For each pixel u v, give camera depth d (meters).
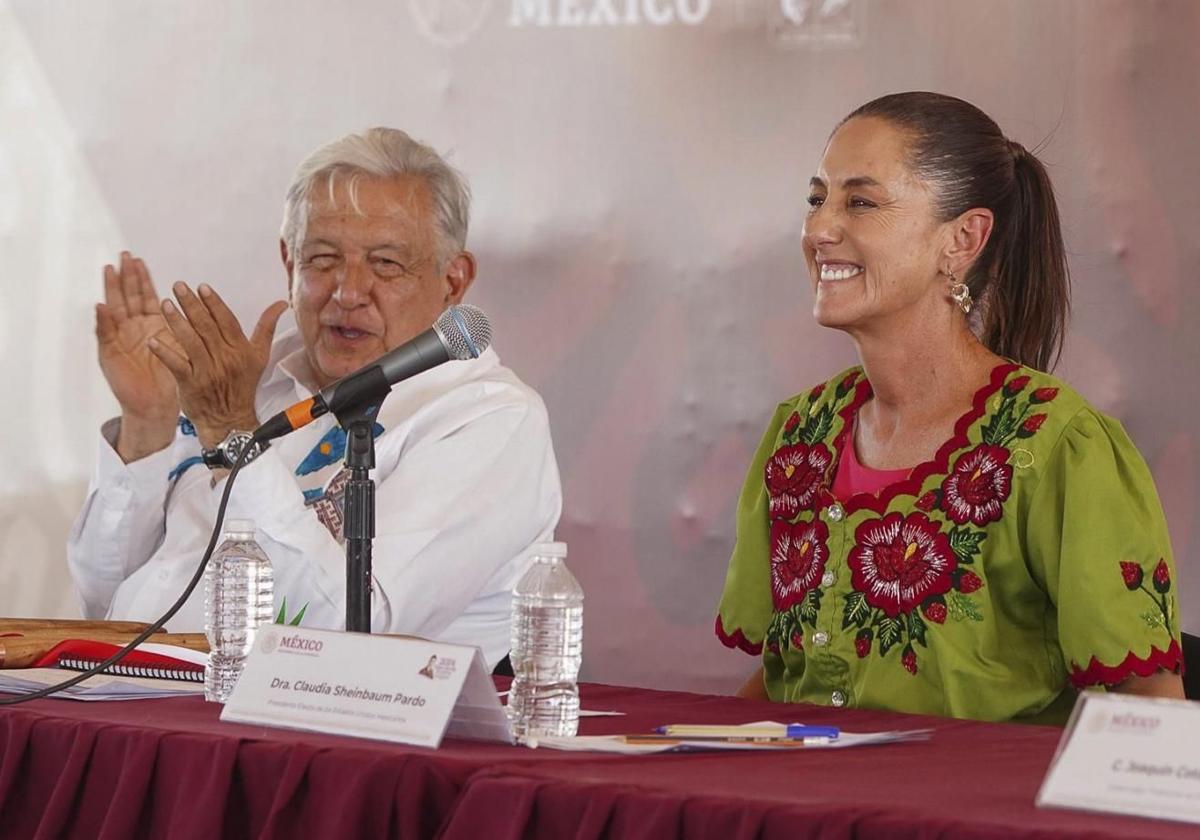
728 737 6.40
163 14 16.62
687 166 15.27
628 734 6.82
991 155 9.34
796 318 14.98
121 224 16.77
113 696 7.59
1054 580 8.72
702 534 15.26
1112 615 8.45
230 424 10.12
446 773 5.65
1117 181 14.13
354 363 11.79
